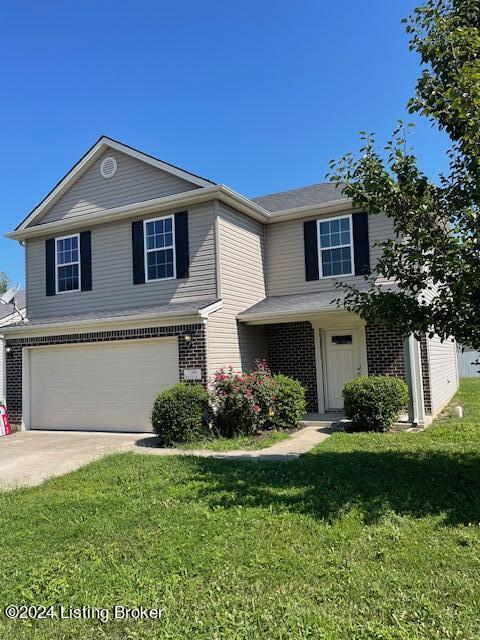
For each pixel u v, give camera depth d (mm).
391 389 9680
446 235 5551
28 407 12828
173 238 12062
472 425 9727
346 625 2967
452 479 5887
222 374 10281
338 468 6633
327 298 11859
